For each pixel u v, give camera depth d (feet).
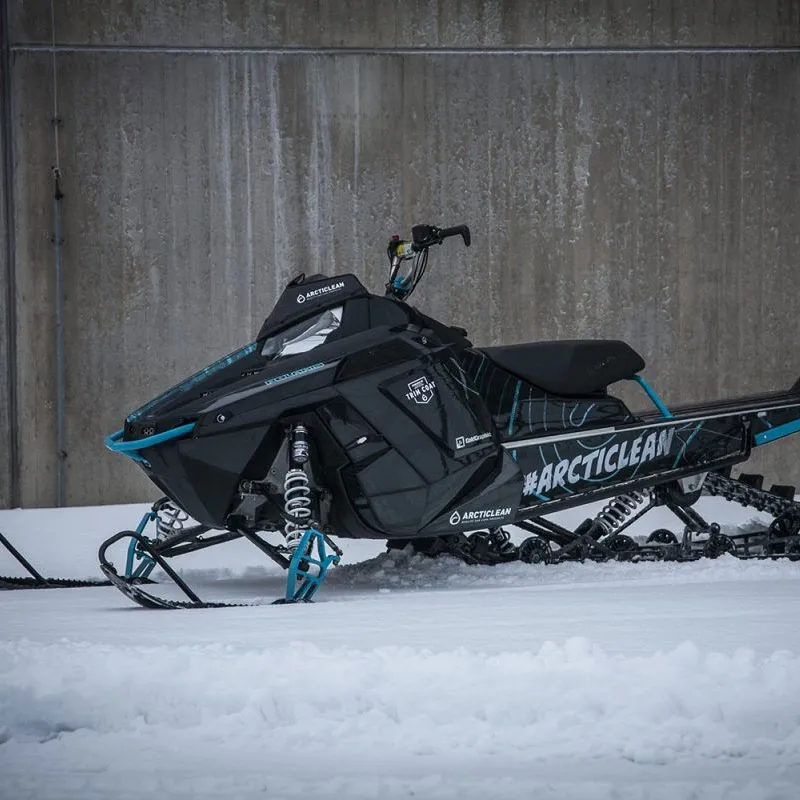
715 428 27.30
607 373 26.53
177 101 46.09
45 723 11.26
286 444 22.48
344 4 46.42
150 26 45.88
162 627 17.02
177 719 11.31
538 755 10.16
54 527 37.50
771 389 48.57
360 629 16.48
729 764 9.93
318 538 21.65
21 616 18.75
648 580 24.27
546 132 47.29
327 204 46.65
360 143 46.70
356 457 22.77
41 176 45.70
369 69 46.57
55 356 46.09
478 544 26.63
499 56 47.03
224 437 22.11
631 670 12.69
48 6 45.44
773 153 48.32
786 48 48.24
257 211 46.44
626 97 47.57
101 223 45.98
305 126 46.50
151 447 22.45
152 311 46.24
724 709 11.33
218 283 46.42
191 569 28.53
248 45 46.21
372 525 23.25
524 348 26.18
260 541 22.35
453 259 46.96
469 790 9.19
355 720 11.10
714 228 48.11
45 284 45.91
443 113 46.91
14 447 46.16
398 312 23.98
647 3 47.57
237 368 23.52
